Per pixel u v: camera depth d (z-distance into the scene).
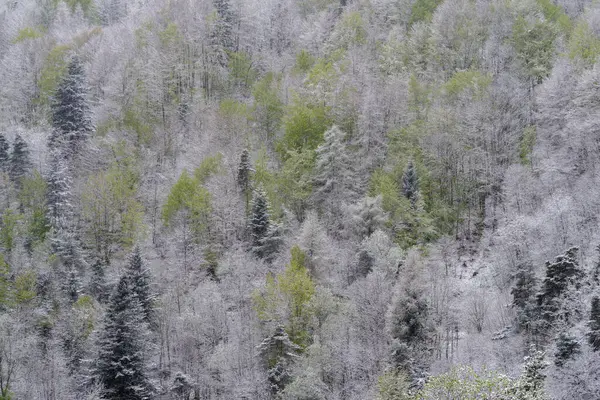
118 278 52.94
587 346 35.69
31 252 61.09
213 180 67.31
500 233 58.47
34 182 67.50
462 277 59.44
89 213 64.44
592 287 42.97
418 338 46.47
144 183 72.75
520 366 41.00
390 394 38.41
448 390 28.05
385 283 51.19
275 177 69.50
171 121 84.81
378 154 72.81
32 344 47.34
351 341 48.06
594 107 68.44
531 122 76.44
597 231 52.78
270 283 51.41
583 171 65.25
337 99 78.62
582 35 81.12
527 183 64.44
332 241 61.47
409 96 79.25
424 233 63.28
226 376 47.41
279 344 48.41
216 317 51.78
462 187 69.75
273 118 81.50
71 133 79.38
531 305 45.00
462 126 73.19
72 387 45.53
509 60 86.56
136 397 43.09
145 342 45.00
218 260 60.75
